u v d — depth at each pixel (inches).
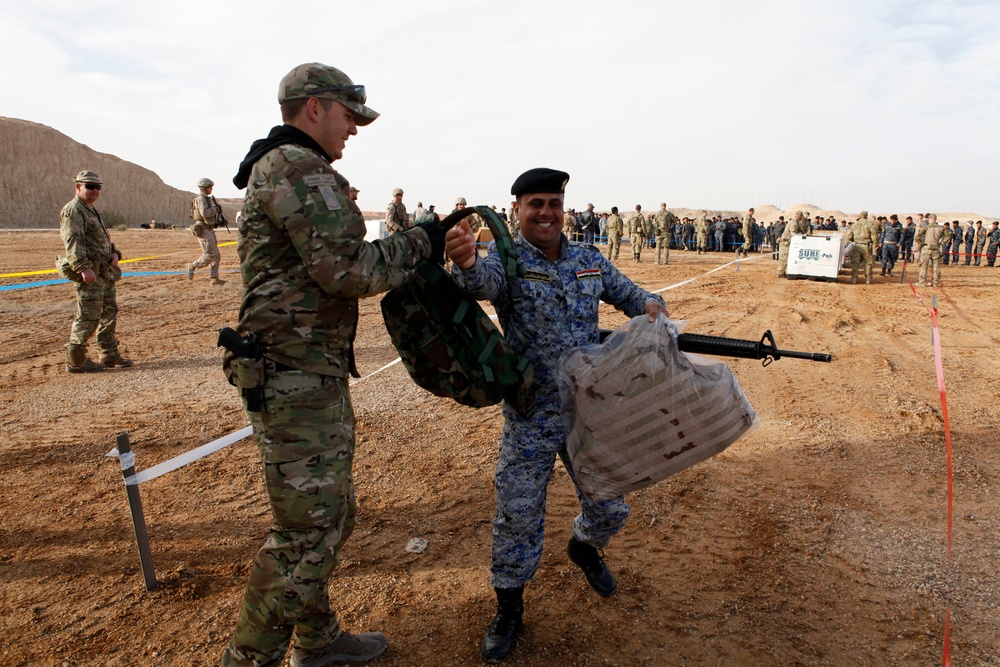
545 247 103.8
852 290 586.9
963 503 156.9
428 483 169.0
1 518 148.3
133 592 120.4
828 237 639.1
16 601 117.3
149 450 188.4
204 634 108.7
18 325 370.9
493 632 104.0
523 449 101.8
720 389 94.3
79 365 274.2
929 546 137.5
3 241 1071.0
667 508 155.2
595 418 96.8
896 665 102.2
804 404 236.4
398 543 139.3
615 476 99.8
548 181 99.8
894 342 353.4
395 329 91.0
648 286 594.2
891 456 186.4
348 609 116.2
